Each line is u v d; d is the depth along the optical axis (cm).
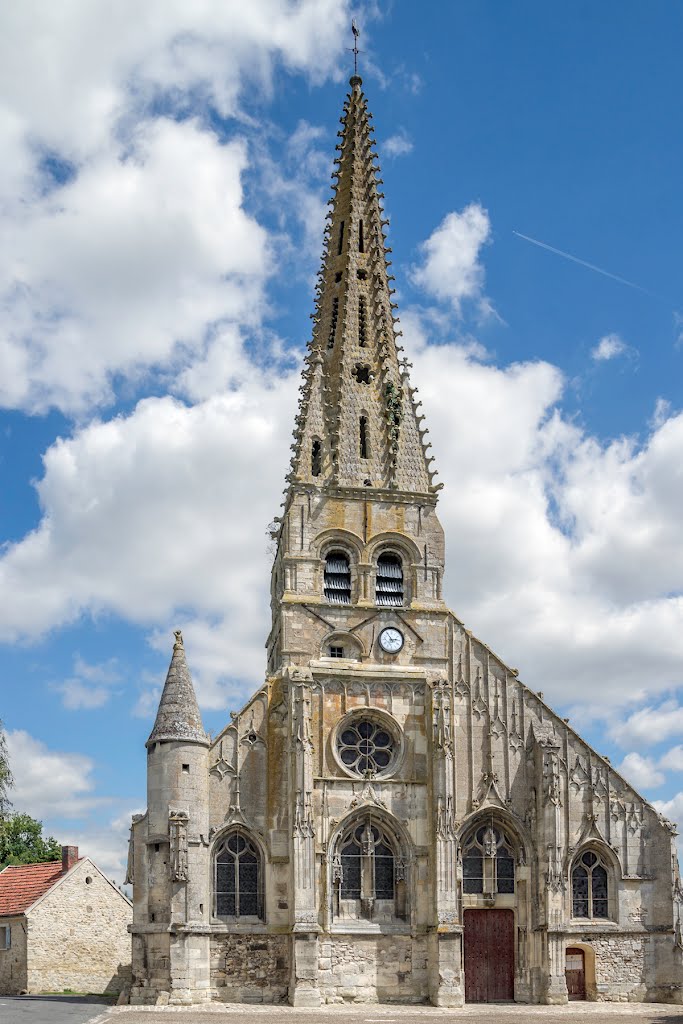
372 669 7612
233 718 7319
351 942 7081
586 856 7638
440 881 7100
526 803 7612
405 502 8056
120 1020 5709
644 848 7669
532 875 7469
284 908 7050
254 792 7244
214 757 7238
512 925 7438
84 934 8712
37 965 8488
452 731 7650
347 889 7238
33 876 9262
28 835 11906
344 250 8831
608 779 7750
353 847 7312
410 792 7400
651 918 7556
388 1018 6109
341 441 8106
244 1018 5944
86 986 8619
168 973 6712
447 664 7788
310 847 6994
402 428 8275
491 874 7444
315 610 7706
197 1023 5609
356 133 9169
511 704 7775
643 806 7744
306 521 7869
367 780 7350
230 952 6938
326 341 8619
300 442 8025
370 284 8719
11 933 8781
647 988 7431
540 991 7244
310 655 7625
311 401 8194
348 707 7481
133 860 6975
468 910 7419
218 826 7125
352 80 9356
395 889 7275
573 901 7538
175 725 7088
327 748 7375
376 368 8444
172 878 6800
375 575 7906
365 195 8994
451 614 7900
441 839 7156
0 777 7125
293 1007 6681
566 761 7719
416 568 7938
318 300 8888
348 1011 6512
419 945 7138
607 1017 6425
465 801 7556
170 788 6981
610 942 7462
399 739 7488
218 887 7088
